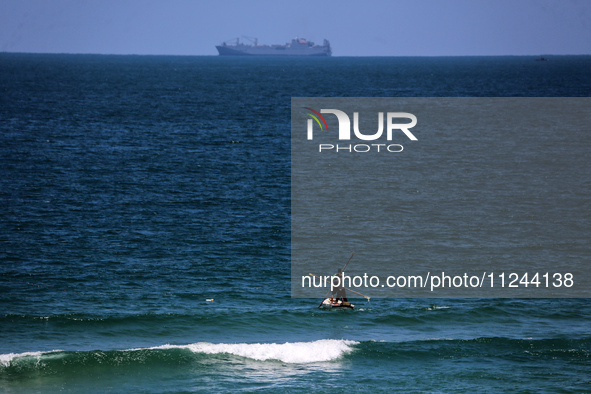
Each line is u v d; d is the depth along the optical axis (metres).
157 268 90.56
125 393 56.44
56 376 58.75
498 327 74.19
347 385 59.00
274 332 71.44
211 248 100.94
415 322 75.44
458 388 58.72
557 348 67.88
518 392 58.12
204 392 56.91
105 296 79.25
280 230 113.00
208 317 74.12
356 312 77.88
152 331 70.12
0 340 65.62
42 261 91.19
